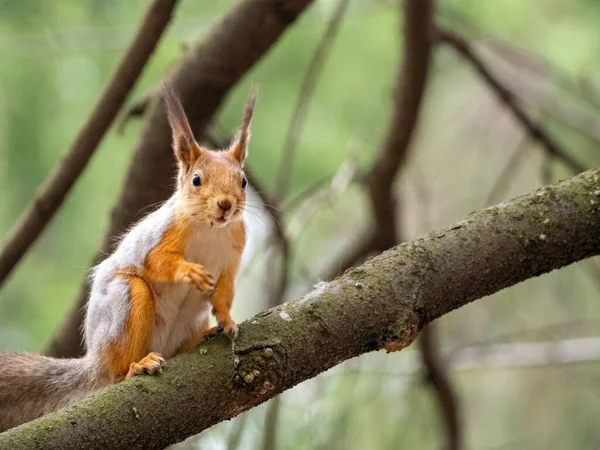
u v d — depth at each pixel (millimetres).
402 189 14141
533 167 14891
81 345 9031
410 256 6012
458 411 12219
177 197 6938
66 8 11578
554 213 6105
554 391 14320
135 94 11891
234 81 8883
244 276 9727
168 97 7324
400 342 5805
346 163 11250
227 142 10062
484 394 14812
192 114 8930
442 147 15391
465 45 11469
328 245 14156
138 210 9000
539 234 6055
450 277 5969
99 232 12359
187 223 6629
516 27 12625
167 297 6719
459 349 12352
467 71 14648
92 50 11727
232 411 5590
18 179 12070
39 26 11602
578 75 12398
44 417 5285
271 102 12445
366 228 12359
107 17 11664
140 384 5449
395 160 11328
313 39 12578
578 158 12797
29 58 12125
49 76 12195
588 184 6207
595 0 12039
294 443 10398
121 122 9438
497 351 12547
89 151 8656
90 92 12188
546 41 12695
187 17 11914
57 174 8742
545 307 14234
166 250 6543
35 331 12211
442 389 12023
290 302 5902
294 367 5660
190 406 5461
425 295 5918
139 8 11797
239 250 6852
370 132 12633
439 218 14922
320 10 12297
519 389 14562
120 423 5312
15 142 12070
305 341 5691
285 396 10734
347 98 12734
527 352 12516
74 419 5254
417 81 10789
